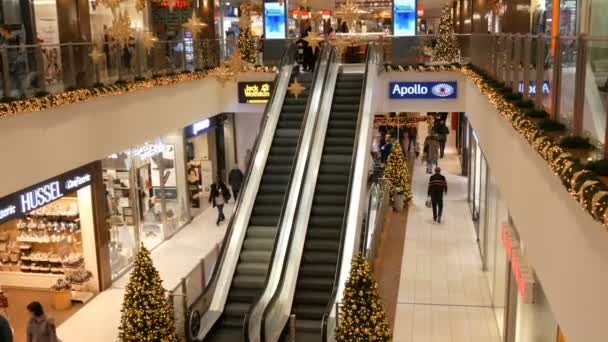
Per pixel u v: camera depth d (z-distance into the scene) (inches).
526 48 275.7
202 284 416.5
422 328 408.8
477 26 839.7
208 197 726.5
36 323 328.5
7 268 480.4
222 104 681.0
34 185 373.4
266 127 553.6
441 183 641.6
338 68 637.3
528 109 255.6
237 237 455.8
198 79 612.4
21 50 352.5
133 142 477.7
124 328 342.0
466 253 554.6
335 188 493.4
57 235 475.5
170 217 625.9
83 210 469.4
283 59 647.1
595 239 139.1
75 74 409.7
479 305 444.1
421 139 1191.6
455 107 644.7
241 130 790.5
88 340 397.7
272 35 764.0
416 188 804.0
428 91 645.3
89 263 476.1
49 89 378.3
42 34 504.7
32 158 349.7
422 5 1214.3
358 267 319.3
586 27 314.7
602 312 132.8
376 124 876.6
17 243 478.3
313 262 442.0
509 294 349.7
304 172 486.3
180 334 363.9
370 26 1255.5
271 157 534.3
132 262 543.2
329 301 377.7
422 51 655.1
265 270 436.1
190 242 602.2
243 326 371.2
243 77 675.4
